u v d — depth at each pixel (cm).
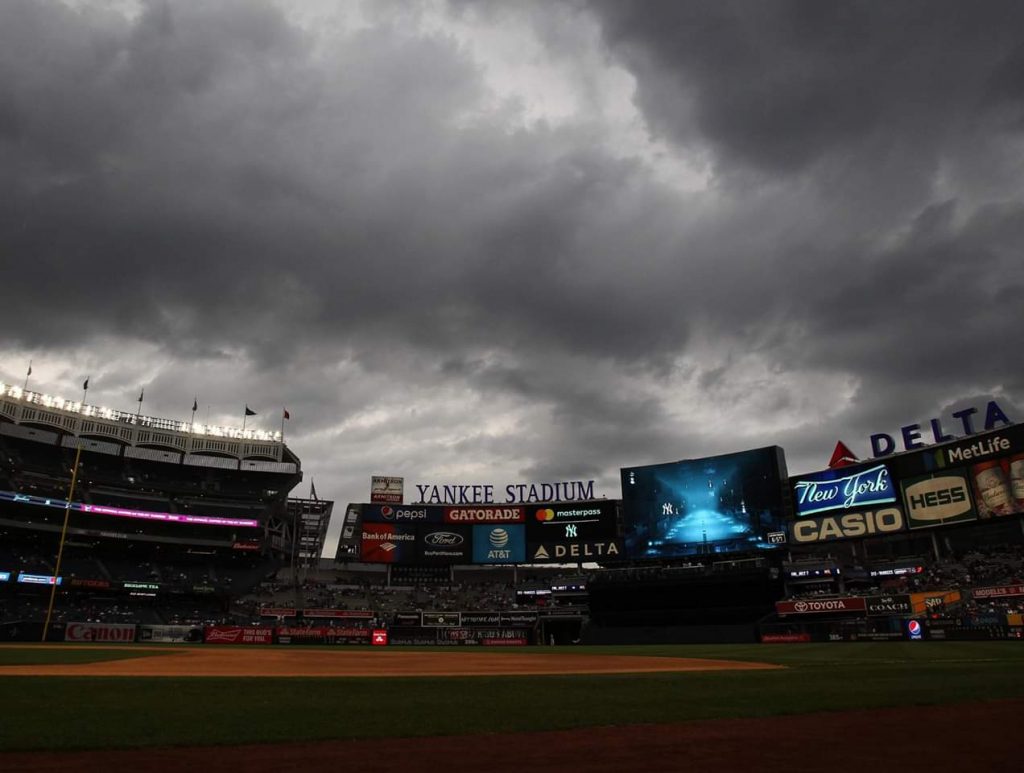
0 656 3916
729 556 8575
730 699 1716
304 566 10981
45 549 9250
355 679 2541
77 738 1141
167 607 9250
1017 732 1209
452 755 1045
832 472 7950
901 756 1021
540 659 4403
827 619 7094
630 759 1012
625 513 9075
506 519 9825
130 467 10394
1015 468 6688
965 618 5744
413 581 9831
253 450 11212
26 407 9688
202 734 1194
